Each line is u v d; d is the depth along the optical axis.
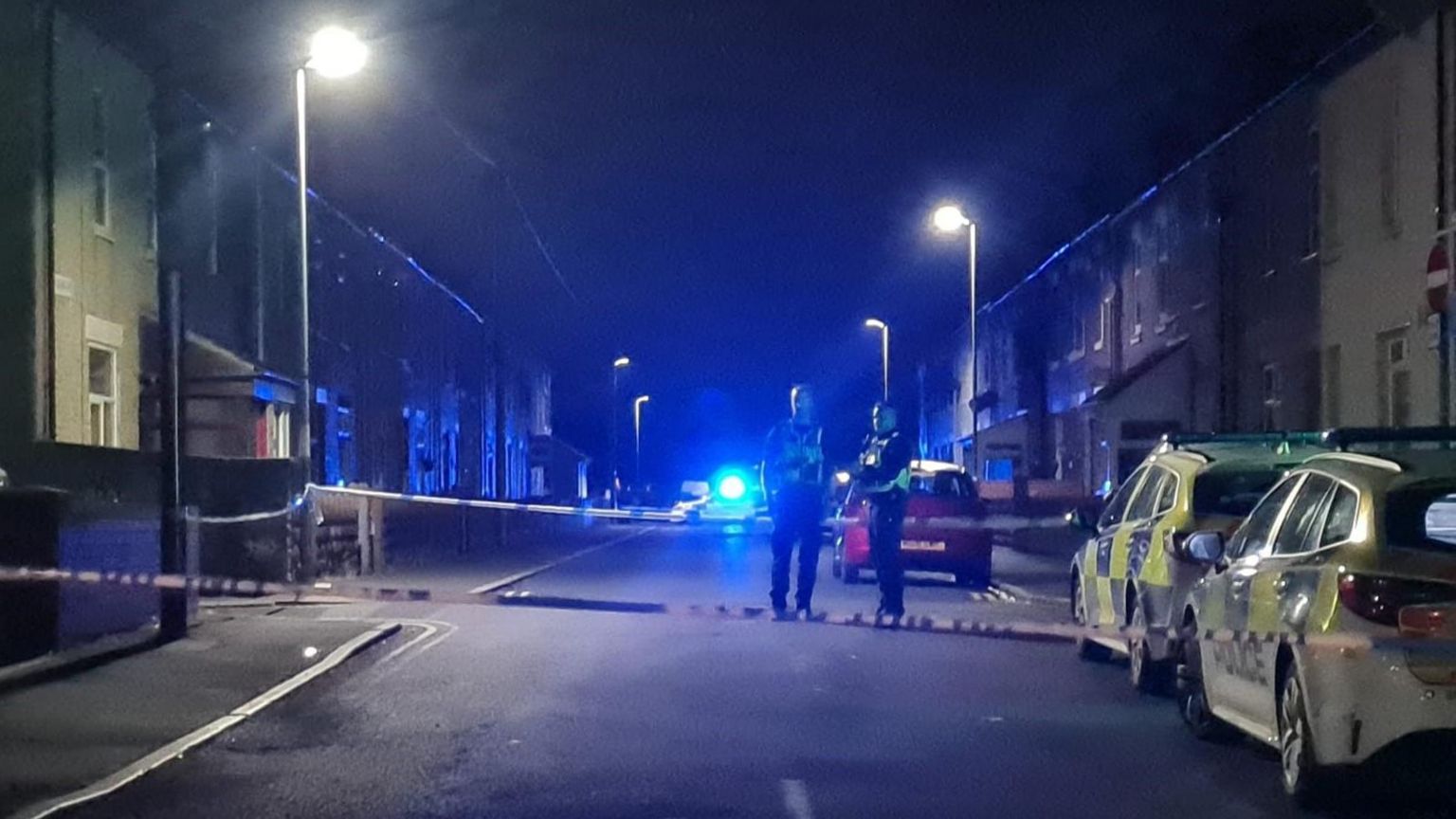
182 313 14.91
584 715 11.53
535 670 13.98
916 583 25.25
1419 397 20.84
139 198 24.66
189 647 14.84
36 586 13.14
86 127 22.62
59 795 8.70
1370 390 22.55
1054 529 33.88
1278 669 8.64
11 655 12.70
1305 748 8.23
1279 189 26.34
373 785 9.08
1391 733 7.64
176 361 14.94
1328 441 9.37
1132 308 36.94
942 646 15.70
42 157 21.22
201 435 27.67
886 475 16.81
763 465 17.34
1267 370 27.27
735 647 15.66
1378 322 22.20
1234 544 10.18
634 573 28.28
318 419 34.81
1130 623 12.88
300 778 9.29
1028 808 8.51
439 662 14.58
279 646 14.94
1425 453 8.61
